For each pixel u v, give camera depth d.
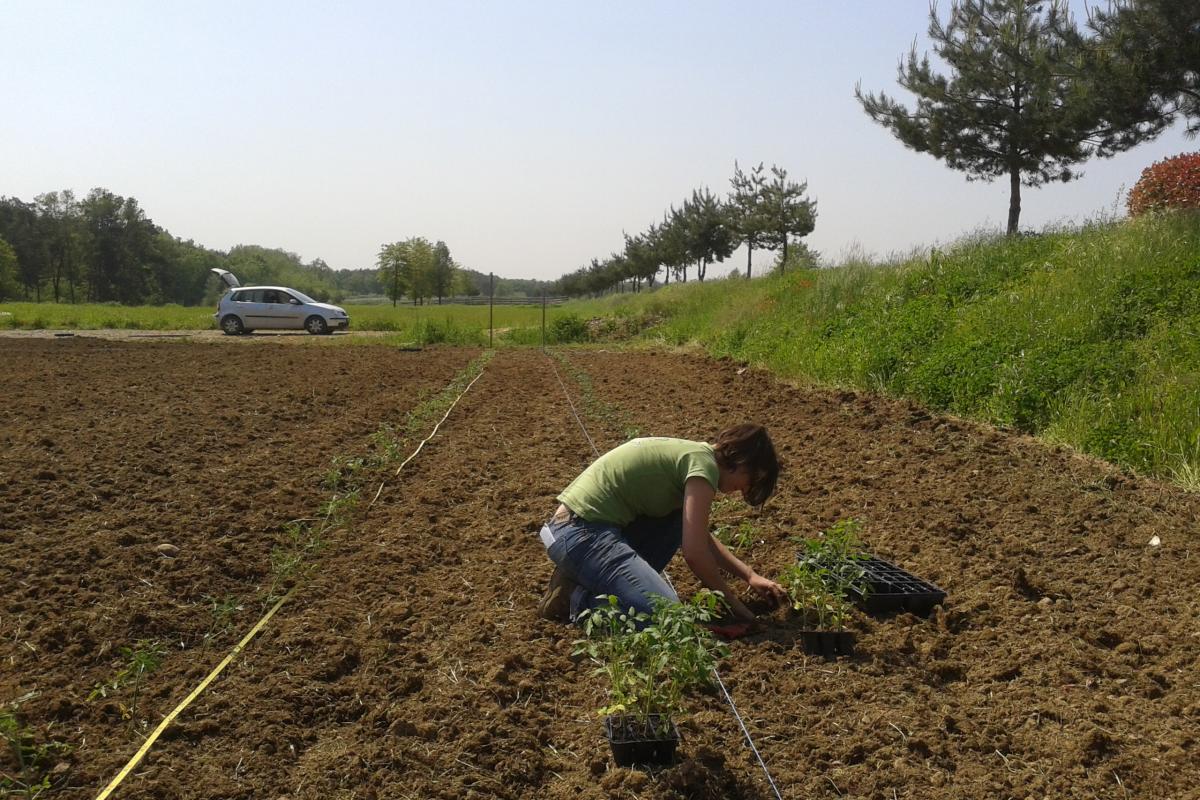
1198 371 8.12
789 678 3.96
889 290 15.09
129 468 7.52
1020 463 7.54
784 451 8.63
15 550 5.42
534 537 6.00
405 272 80.25
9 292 88.88
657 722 3.42
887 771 3.24
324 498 7.01
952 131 20.22
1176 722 3.55
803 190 29.23
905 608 4.73
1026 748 3.40
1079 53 13.98
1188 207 12.75
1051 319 10.45
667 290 32.66
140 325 33.47
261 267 126.06
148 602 4.70
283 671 4.00
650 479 4.28
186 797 3.03
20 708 3.53
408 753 3.36
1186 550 5.46
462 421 10.91
